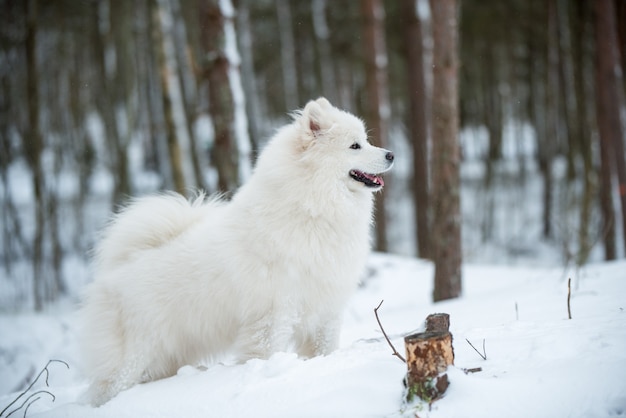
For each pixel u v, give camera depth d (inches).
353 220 161.3
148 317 159.3
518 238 778.2
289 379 124.1
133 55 813.9
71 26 781.9
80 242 731.4
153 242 171.6
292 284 152.9
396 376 116.9
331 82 962.7
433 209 287.6
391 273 437.4
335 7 859.4
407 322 213.2
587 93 770.2
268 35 925.8
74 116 851.4
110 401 144.7
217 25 351.3
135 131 1156.5
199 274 158.1
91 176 961.5
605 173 490.0
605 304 160.6
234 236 156.3
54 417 147.7
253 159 470.9
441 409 101.6
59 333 387.2
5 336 377.4
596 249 593.0
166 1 517.3
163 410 129.0
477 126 1170.0
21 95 777.6
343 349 147.8
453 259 282.2
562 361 111.0
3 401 183.6
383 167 165.9
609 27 482.0
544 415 97.0
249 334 156.2
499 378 108.7
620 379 101.0
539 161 1019.3
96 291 169.9
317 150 160.7
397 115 1112.8
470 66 961.5
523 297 213.2
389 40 814.5
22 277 642.8
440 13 284.0
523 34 839.1
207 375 141.4
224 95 351.3
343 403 109.9
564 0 689.6
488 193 880.3
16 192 876.0
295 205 154.3
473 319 183.8
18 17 693.9
